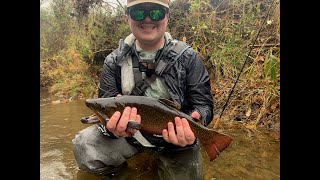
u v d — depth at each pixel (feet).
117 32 6.76
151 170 2.60
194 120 2.30
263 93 3.96
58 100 5.90
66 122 4.11
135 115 2.09
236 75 4.50
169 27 5.86
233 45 4.80
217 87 4.56
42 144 3.27
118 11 7.00
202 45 5.23
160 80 2.63
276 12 4.59
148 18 2.51
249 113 3.90
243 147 3.03
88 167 2.52
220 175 2.47
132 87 2.64
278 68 3.95
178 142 2.17
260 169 2.53
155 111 2.17
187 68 2.66
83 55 6.99
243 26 4.96
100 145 2.55
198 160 2.54
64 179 2.48
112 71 2.75
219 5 5.47
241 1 5.37
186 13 5.95
